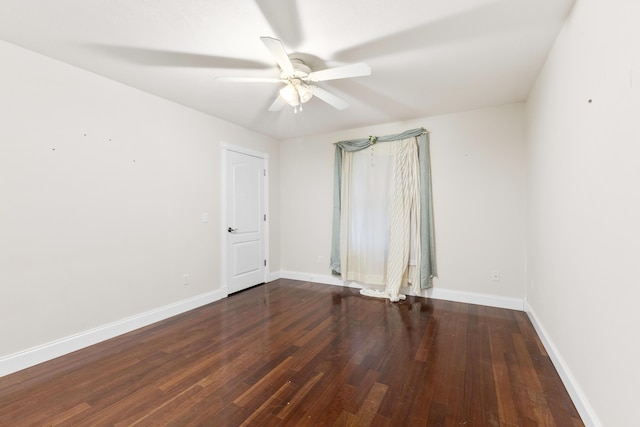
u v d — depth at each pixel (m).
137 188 2.86
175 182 3.22
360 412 1.63
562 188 1.96
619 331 1.22
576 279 1.71
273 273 4.74
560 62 1.99
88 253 2.49
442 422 1.55
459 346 2.41
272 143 4.74
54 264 2.29
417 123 3.79
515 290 3.30
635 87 1.12
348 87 2.85
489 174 3.42
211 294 3.62
